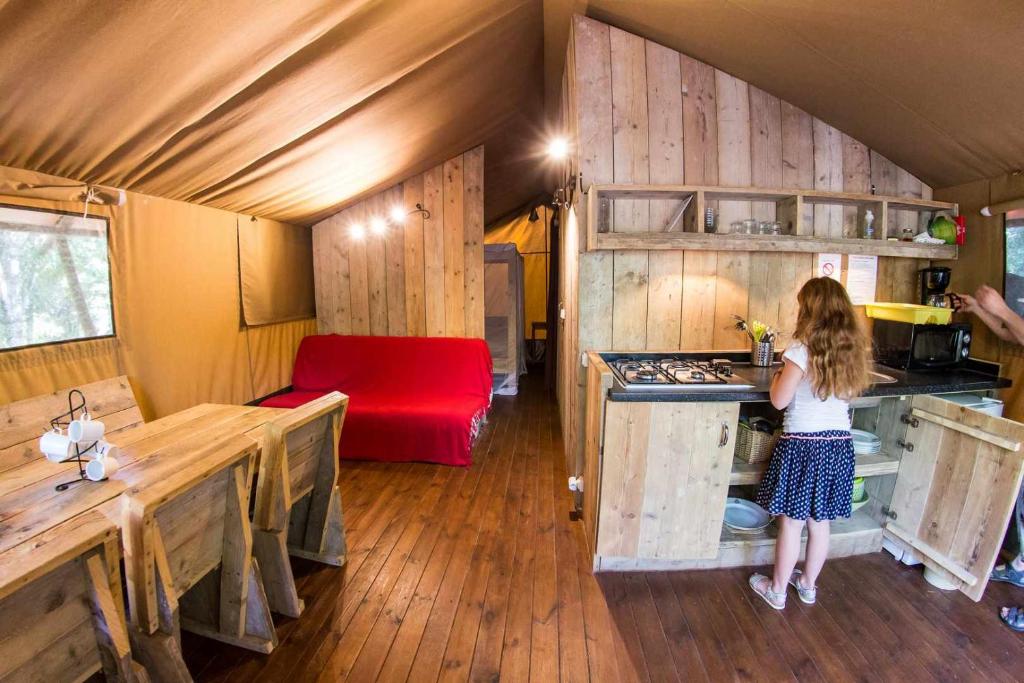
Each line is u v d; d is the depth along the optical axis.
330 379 3.80
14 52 1.17
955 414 1.84
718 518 1.96
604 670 1.53
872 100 2.10
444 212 3.83
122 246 2.32
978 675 1.51
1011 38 1.46
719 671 1.53
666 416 1.87
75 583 0.94
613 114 2.34
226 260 3.05
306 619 1.76
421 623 1.74
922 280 2.55
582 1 2.14
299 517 2.11
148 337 2.48
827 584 1.96
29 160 1.74
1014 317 2.07
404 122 2.62
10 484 1.46
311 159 2.62
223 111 1.79
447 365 3.74
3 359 1.84
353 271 3.99
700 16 1.98
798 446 1.73
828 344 1.62
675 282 2.46
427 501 2.69
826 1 1.62
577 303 2.51
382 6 1.53
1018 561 1.92
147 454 1.71
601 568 2.05
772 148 2.43
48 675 0.91
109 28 1.19
